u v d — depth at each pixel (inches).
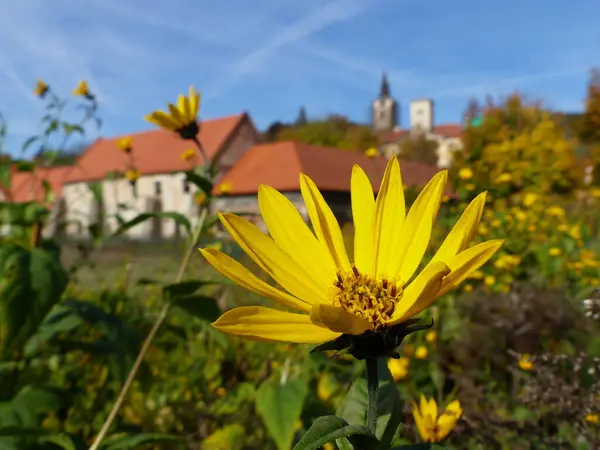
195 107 93.7
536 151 792.3
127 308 126.5
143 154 1306.6
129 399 98.6
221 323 33.3
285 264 41.1
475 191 230.7
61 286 71.7
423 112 4079.7
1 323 67.7
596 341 120.5
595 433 70.3
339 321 31.9
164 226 1003.3
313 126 1844.2
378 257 43.3
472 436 77.8
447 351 118.8
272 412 58.9
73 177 1091.9
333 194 691.4
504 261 176.2
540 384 80.8
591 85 1221.7
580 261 212.4
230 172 1052.5
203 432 94.1
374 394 34.1
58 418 93.9
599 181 1060.5
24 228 89.4
